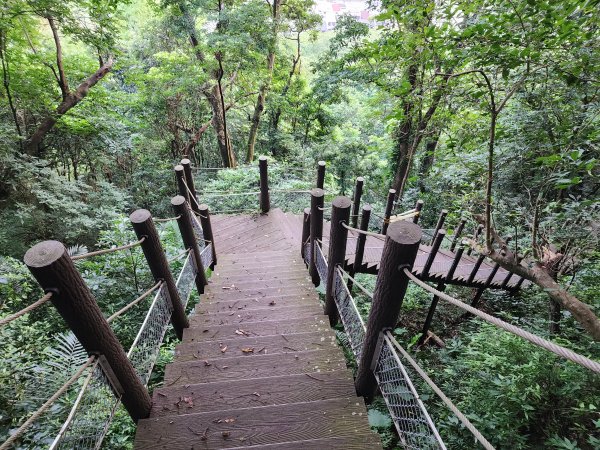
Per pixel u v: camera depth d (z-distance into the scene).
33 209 6.73
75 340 3.09
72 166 10.35
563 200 3.57
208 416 2.13
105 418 1.83
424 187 8.29
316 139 18.92
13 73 7.18
